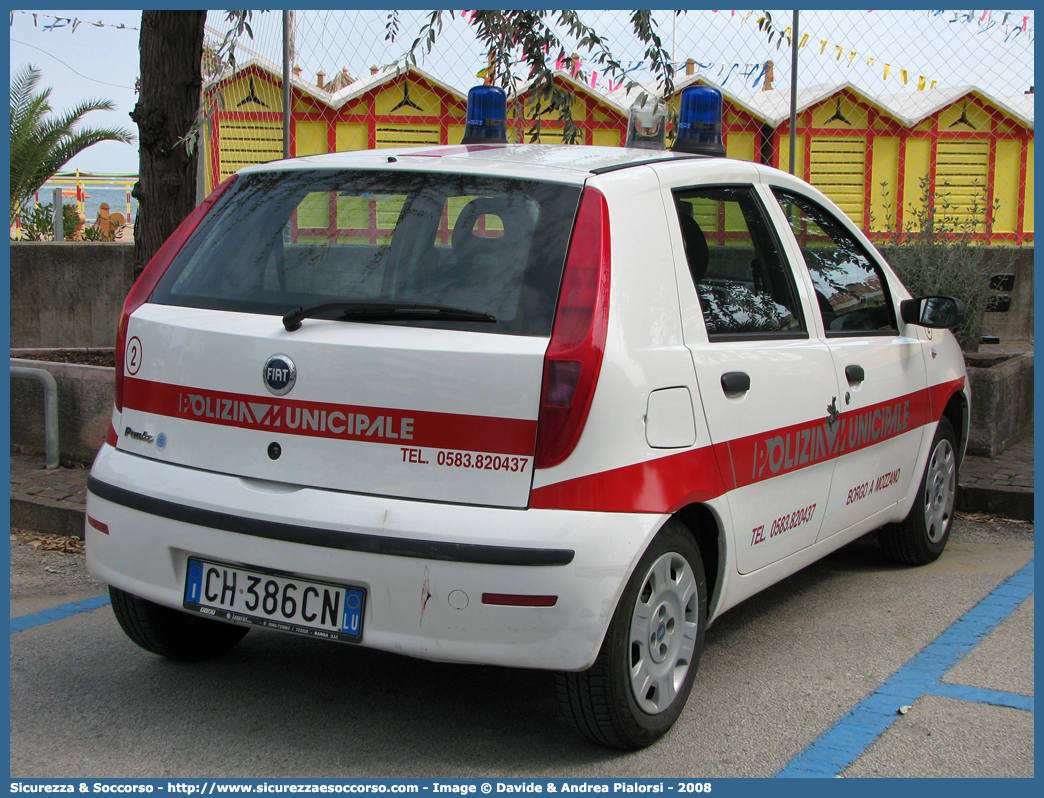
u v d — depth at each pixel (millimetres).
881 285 4270
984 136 11180
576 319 2549
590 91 9219
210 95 5266
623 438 2580
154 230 5863
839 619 3943
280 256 2900
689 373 2840
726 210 3297
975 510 5438
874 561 4742
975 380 6051
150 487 2820
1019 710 3125
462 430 2510
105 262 10016
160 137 5789
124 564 2879
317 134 9266
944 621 3914
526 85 6855
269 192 3062
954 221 8453
